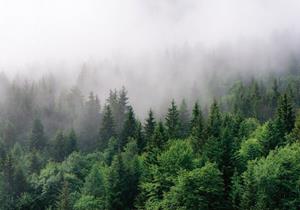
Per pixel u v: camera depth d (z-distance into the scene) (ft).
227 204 184.44
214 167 187.21
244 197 169.48
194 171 180.96
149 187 201.05
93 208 229.66
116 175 233.14
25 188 284.82
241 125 293.64
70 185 276.00
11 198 274.57
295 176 171.63
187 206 178.29
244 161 204.95
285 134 231.91
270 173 169.27
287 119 266.98
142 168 241.76
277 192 169.58
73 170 301.02
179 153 202.80
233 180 186.09
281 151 181.37
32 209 265.54
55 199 271.28
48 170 296.71
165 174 198.29
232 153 206.18
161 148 257.14
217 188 181.68
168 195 182.91
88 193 244.22
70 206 240.32
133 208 226.79
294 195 168.66
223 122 297.12
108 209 225.35
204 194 181.27
